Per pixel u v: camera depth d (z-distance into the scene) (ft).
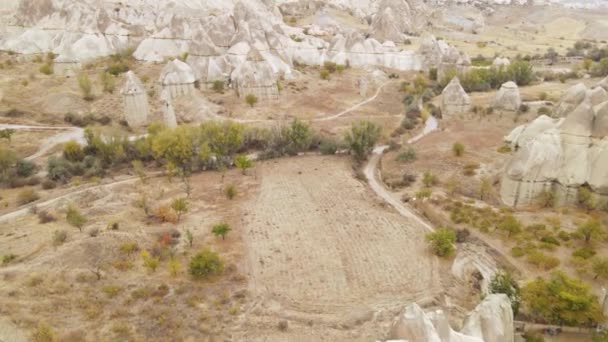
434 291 123.13
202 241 145.28
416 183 187.62
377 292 123.34
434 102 296.92
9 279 122.31
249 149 228.43
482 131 234.38
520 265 128.16
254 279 127.95
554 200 157.17
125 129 245.86
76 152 208.54
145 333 106.01
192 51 304.09
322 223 158.71
